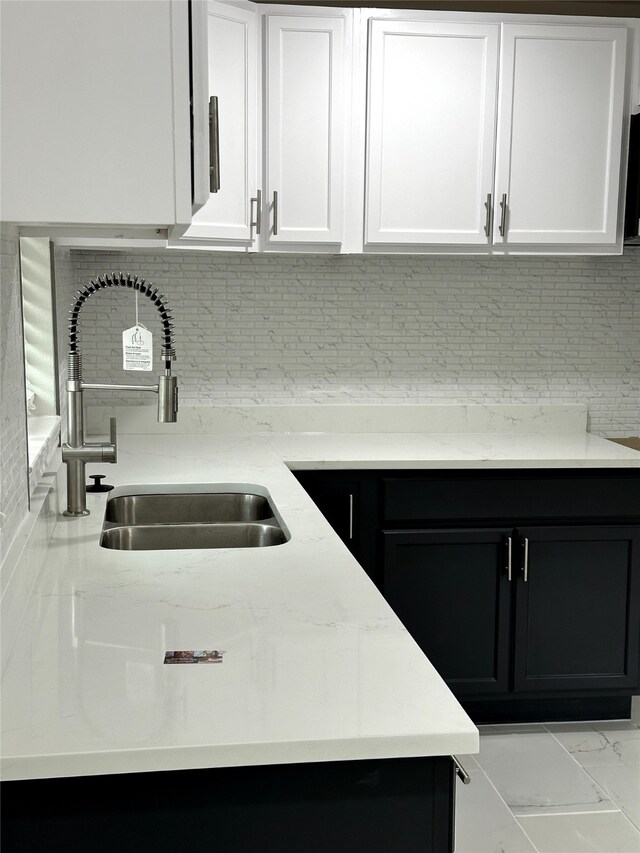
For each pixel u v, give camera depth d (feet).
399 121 10.77
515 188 11.01
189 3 4.40
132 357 7.99
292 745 3.66
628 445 12.42
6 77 4.22
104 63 4.27
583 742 10.59
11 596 4.80
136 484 8.87
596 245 11.31
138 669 4.33
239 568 6.07
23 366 6.09
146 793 3.85
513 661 10.91
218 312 12.17
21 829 3.80
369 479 10.59
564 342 12.78
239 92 10.33
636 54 11.05
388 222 10.90
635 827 8.61
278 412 12.39
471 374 12.71
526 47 10.82
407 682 4.22
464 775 4.04
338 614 5.15
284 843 3.97
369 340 12.48
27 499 6.09
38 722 3.78
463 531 10.68
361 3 11.34
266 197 10.69
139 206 4.35
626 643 11.07
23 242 8.39
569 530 10.84
